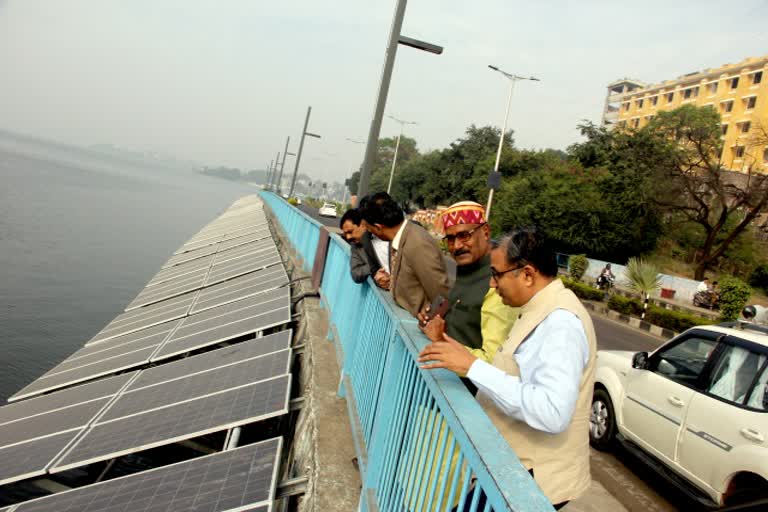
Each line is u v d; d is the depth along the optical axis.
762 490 3.79
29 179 78.94
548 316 1.75
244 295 10.66
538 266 1.81
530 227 1.86
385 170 86.06
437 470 1.80
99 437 4.98
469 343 2.55
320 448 3.65
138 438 4.62
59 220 47.94
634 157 32.16
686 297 27.11
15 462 4.86
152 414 5.14
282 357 5.75
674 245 34.59
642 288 19.58
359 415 3.59
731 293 17.16
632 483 5.02
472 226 2.50
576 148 36.97
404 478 2.19
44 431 5.71
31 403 7.28
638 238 30.62
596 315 20.84
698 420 4.42
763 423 3.87
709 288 25.39
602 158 35.03
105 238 43.38
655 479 5.14
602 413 5.78
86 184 93.62
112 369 8.22
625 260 31.59
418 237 3.16
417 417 2.12
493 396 1.69
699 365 4.72
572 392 1.59
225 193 194.25
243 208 53.03
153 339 9.34
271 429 5.95
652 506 4.59
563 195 31.02
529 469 1.81
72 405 6.46
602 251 30.81
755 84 52.19
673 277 27.86
